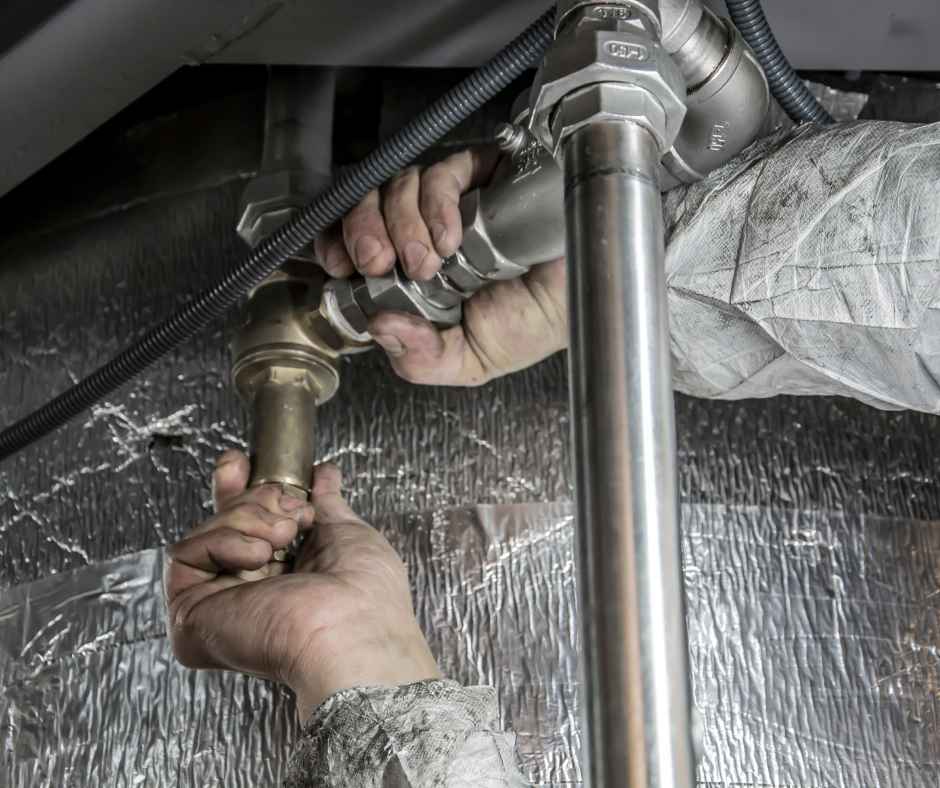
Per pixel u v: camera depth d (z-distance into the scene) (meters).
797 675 0.91
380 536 0.84
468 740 0.64
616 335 0.53
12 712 0.94
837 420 0.99
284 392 0.89
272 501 0.82
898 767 0.88
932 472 0.98
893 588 0.94
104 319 1.10
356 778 0.64
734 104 0.74
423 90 1.12
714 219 0.76
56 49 0.86
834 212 0.71
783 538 0.95
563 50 0.59
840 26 0.94
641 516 0.51
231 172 1.12
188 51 0.90
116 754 0.92
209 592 0.80
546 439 1.00
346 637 0.73
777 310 0.72
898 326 0.68
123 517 1.01
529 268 0.86
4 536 1.01
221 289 0.84
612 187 0.56
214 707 0.93
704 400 1.00
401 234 0.81
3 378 1.08
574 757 0.88
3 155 0.96
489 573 0.95
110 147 1.15
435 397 1.02
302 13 0.90
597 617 0.51
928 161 0.69
